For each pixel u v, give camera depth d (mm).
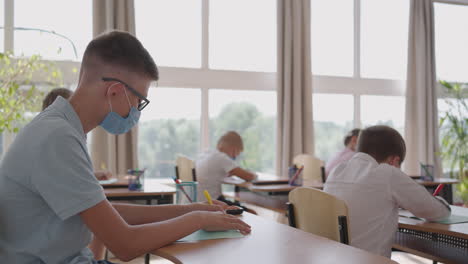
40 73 4137
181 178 3559
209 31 5055
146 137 4805
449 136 5469
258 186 2967
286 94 4992
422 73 5504
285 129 4973
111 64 1029
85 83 1034
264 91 5219
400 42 5840
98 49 1031
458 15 5996
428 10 5602
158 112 4836
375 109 5684
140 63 1061
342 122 5539
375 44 5746
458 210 1921
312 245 1071
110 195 2410
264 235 1180
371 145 1782
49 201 905
